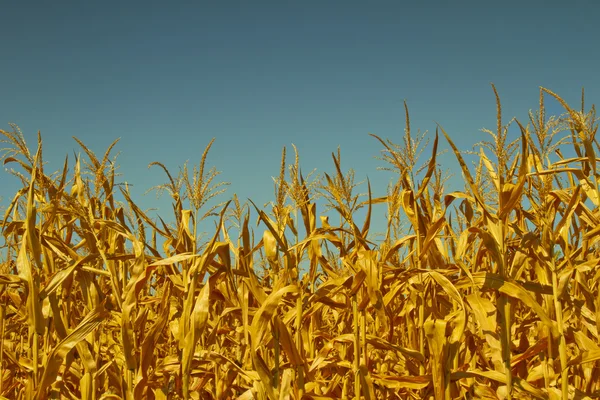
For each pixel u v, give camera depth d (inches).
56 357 229.9
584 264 230.2
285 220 245.0
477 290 232.7
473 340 244.5
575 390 232.1
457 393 236.8
